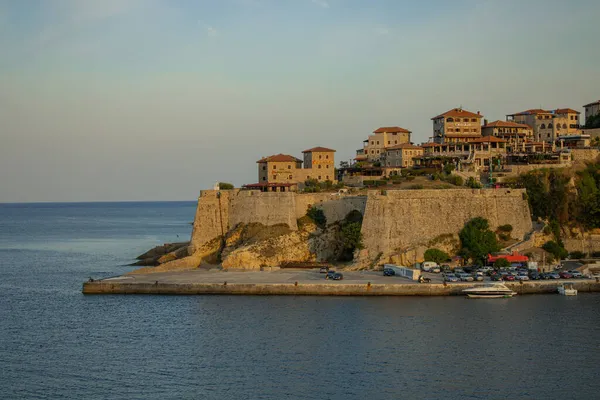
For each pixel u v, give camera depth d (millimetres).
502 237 141750
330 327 99000
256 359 85562
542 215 153750
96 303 120062
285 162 194875
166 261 167750
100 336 97250
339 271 138125
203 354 87812
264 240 152500
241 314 107938
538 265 132625
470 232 138875
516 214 143375
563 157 182875
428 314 105562
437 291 119000
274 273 138750
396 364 83125
